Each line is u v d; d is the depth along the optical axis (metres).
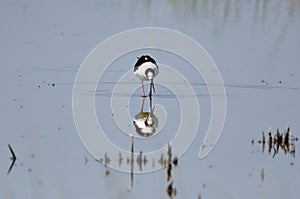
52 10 83.81
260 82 58.84
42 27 75.06
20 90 55.09
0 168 40.25
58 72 60.06
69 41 69.75
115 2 90.25
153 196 36.47
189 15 84.19
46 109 50.97
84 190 37.22
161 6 88.75
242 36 74.69
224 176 39.69
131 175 39.47
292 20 83.75
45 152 43.00
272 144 45.16
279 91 56.72
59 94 54.50
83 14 82.00
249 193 37.28
